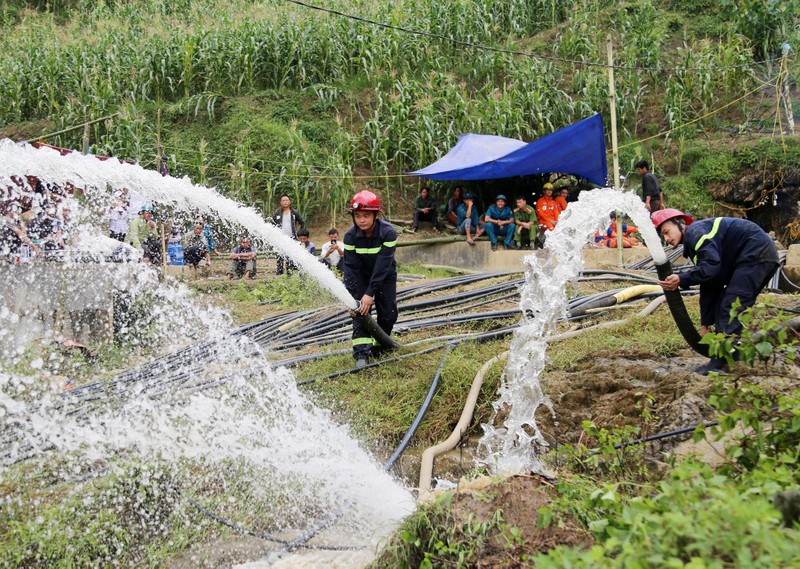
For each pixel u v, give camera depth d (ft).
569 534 9.71
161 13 87.71
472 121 62.90
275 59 73.05
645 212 17.21
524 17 80.38
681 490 8.13
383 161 62.34
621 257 40.47
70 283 27.58
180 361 24.93
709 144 61.11
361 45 72.08
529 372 15.75
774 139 57.98
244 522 15.21
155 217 38.86
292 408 20.21
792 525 8.14
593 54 71.00
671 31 76.74
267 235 19.17
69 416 19.40
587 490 10.51
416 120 62.18
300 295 37.93
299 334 28.94
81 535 14.48
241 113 68.59
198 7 84.17
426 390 20.59
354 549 13.65
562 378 20.01
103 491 15.97
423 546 10.59
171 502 15.88
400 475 17.56
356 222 22.49
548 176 57.88
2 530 14.69
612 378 19.27
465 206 54.49
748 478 9.50
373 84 71.61
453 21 74.69
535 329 15.76
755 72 67.41
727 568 6.75
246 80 73.00
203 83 73.20
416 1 79.56
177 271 43.34
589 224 16.02
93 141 64.03
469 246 52.19
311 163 61.77
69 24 89.71
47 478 16.57
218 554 14.24
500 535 10.06
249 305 37.29
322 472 16.07
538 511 9.86
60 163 15.97
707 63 64.95
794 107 62.69
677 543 7.16
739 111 64.23
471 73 73.61
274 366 24.25
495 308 30.48
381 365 23.12
